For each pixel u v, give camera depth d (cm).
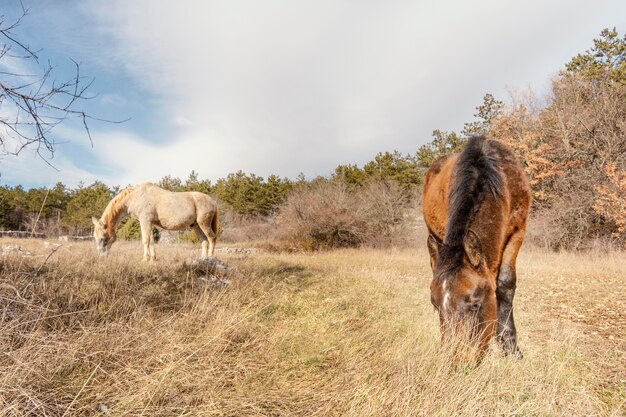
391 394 253
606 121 1627
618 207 1378
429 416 230
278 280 708
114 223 924
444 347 263
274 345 373
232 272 689
